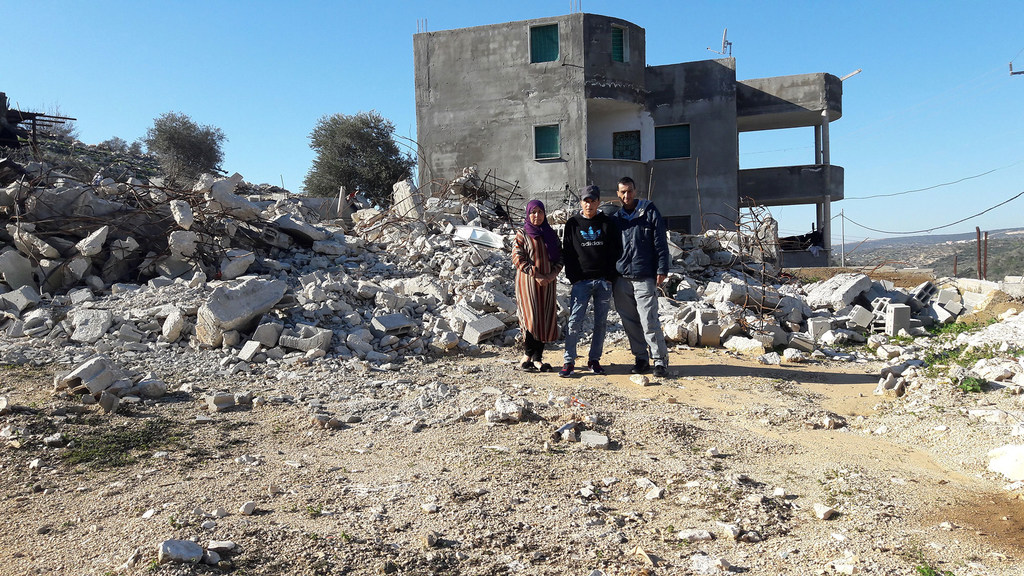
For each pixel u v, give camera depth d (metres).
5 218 9.66
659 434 5.04
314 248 11.47
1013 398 5.57
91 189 10.34
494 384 6.59
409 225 13.28
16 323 7.61
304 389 6.22
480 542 3.29
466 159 24.97
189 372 6.59
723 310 9.14
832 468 4.38
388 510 3.64
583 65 23.81
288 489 3.92
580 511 3.67
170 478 4.06
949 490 3.95
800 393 6.45
